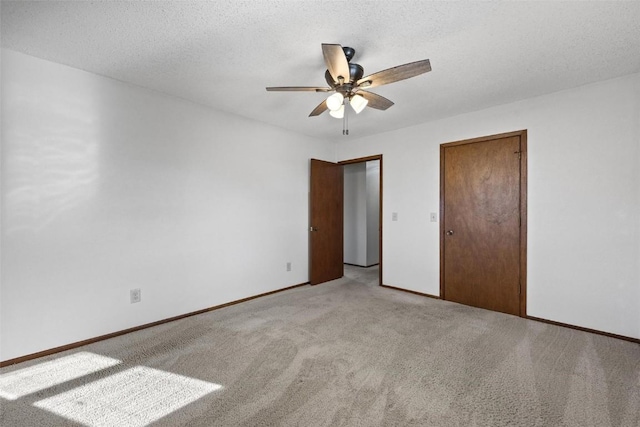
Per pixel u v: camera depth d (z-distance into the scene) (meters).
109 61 2.33
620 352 2.36
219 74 2.55
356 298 3.82
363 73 2.32
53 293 2.36
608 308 2.67
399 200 4.19
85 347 2.45
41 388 1.90
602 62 2.34
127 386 1.92
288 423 1.59
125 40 2.04
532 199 3.08
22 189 2.22
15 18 1.78
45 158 2.31
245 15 1.76
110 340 2.58
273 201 4.08
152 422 1.61
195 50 2.16
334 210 4.87
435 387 1.91
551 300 2.97
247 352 2.37
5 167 2.15
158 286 2.96
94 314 2.56
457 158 3.62
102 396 1.82
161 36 1.99
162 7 1.69
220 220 3.47
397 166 4.21
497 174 3.32
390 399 1.79
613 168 2.64
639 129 2.51
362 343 2.53
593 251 2.74
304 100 3.16
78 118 2.46
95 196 2.56
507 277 3.26
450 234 3.69
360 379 2.00
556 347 2.45
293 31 1.93
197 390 1.88
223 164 3.49
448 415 1.65
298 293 4.06
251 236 3.81
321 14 1.75
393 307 3.46
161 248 2.97
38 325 2.29
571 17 1.78
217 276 3.45
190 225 3.20
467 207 3.55
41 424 1.59
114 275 2.67
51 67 2.33
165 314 3.01
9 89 2.16
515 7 1.69
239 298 3.68
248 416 1.65
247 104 3.28
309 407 1.72
